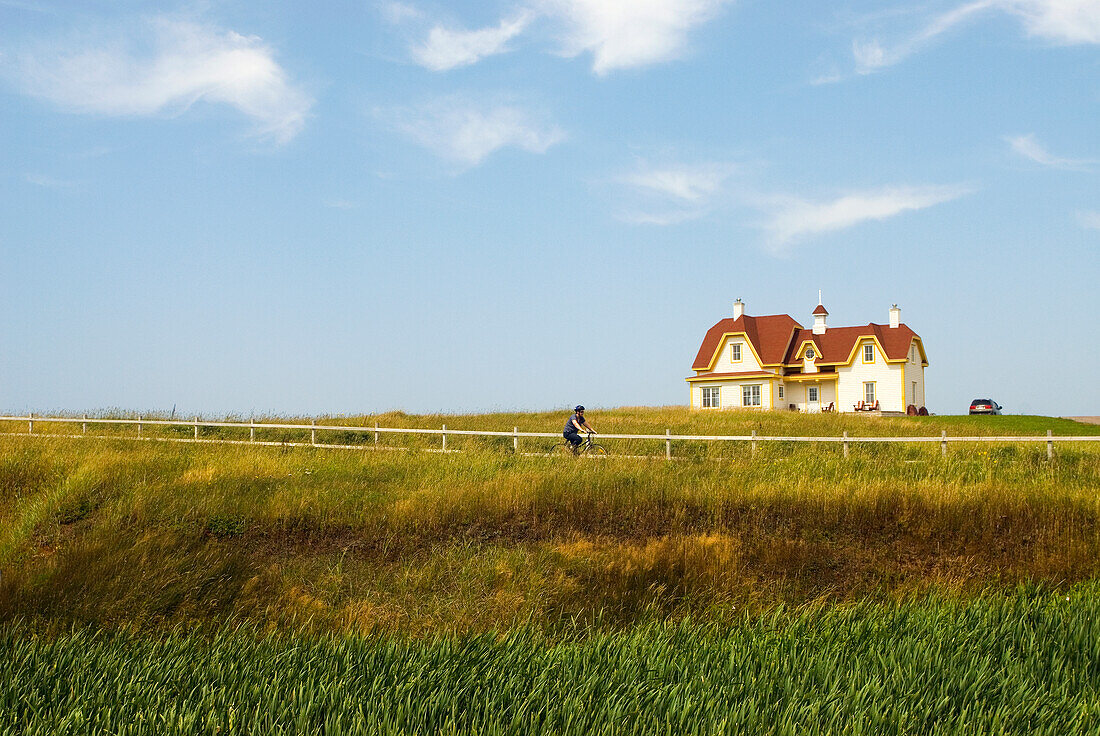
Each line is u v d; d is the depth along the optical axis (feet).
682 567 44.14
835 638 31.32
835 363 178.09
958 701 24.43
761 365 178.29
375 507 52.75
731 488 54.95
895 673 26.05
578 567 43.86
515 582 41.86
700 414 128.47
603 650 29.84
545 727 22.03
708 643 31.73
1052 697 24.63
